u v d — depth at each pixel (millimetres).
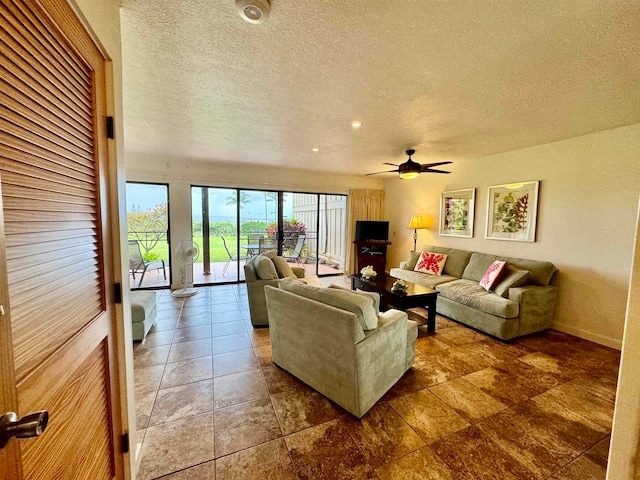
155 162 4715
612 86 1976
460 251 4512
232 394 2051
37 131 707
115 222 1209
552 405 1967
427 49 1587
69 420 845
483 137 3230
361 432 1691
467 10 1280
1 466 492
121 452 1267
